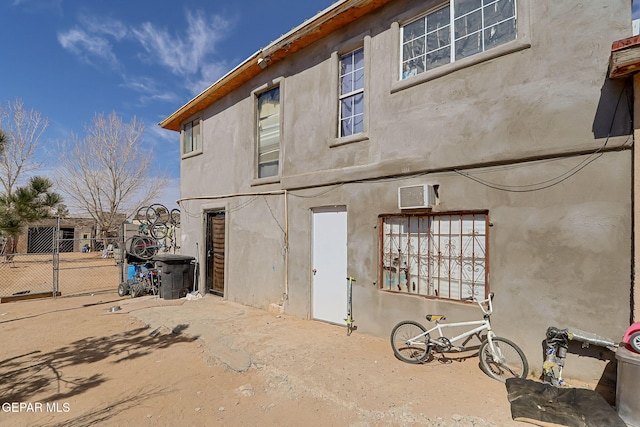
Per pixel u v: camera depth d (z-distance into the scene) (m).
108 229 27.58
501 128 4.80
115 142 28.12
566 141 4.29
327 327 6.71
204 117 10.98
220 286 10.07
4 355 5.75
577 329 4.15
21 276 16.50
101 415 3.82
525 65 4.64
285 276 7.86
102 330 7.12
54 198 5.17
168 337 6.57
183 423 3.65
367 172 6.29
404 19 6.04
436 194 5.47
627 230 3.92
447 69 5.34
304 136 7.62
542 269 4.44
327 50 7.22
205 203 10.62
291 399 4.09
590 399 3.61
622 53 3.55
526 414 3.46
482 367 4.57
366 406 3.82
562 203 4.33
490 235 4.88
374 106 6.34
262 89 8.78
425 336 4.98
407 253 5.84
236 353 5.41
